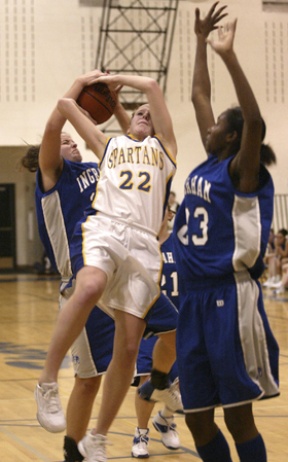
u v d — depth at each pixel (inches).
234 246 149.7
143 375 209.0
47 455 202.4
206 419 155.7
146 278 161.3
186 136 745.0
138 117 174.6
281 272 693.9
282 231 695.1
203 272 151.6
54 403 150.3
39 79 725.3
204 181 153.3
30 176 954.1
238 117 154.3
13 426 234.4
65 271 189.3
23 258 1005.2
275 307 546.0
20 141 724.7
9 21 719.7
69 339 150.1
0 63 719.7
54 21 725.3
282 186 762.8
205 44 176.4
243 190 149.6
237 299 149.5
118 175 164.4
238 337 148.6
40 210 189.0
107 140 169.6
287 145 759.1
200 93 174.1
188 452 209.6
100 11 728.3
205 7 742.5
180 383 155.5
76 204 187.3
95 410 251.8
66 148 199.8
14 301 626.2
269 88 754.8
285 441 215.6
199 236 153.6
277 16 752.3
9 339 420.2
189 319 154.9
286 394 279.1
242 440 152.0
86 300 150.3
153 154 166.2
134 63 733.9
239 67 146.3
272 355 154.2
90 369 182.4
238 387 147.2
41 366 339.0
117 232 159.6
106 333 182.9
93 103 176.6
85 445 162.9
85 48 729.6
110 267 156.4
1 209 990.4
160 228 168.4
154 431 233.6
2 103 721.0
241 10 747.4
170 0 732.0
